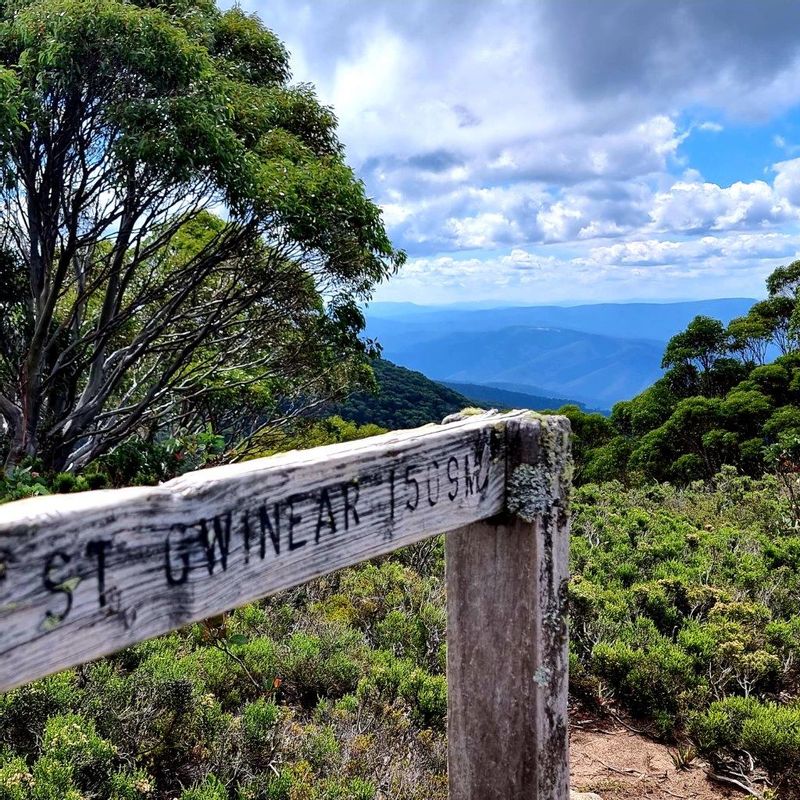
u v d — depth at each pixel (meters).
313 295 10.85
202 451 5.59
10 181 7.95
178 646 4.05
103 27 7.07
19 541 0.93
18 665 0.93
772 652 4.76
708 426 23.31
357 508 1.43
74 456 9.59
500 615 1.92
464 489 1.71
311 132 11.12
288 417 13.68
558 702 1.93
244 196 8.00
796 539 8.08
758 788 3.45
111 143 7.91
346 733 3.54
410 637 4.87
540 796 1.89
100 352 9.41
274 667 3.99
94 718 2.99
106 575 1.03
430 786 3.19
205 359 12.28
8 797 2.37
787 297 30.19
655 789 3.43
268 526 1.26
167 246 11.62
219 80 8.22
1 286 9.44
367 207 8.90
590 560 6.64
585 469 26.25
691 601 5.57
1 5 8.41
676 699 4.10
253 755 3.16
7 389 9.48
